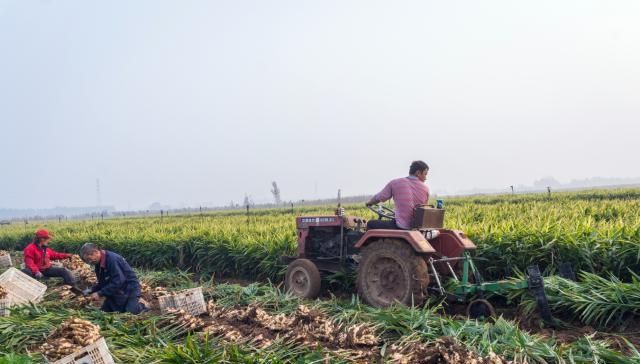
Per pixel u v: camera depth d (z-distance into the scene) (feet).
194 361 15.38
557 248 26.23
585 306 20.74
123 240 49.60
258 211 112.68
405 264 22.38
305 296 27.30
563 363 15.28
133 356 16.39
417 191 24.45
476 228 30.19
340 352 16.72
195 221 70.03
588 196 82.58
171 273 38.32
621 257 24.20
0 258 48.93
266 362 15.43
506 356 16.02
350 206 97.35
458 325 18.74
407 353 16.51
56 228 83.20
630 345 16.47
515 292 23.02
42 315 21.67
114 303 24.12
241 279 38.09
